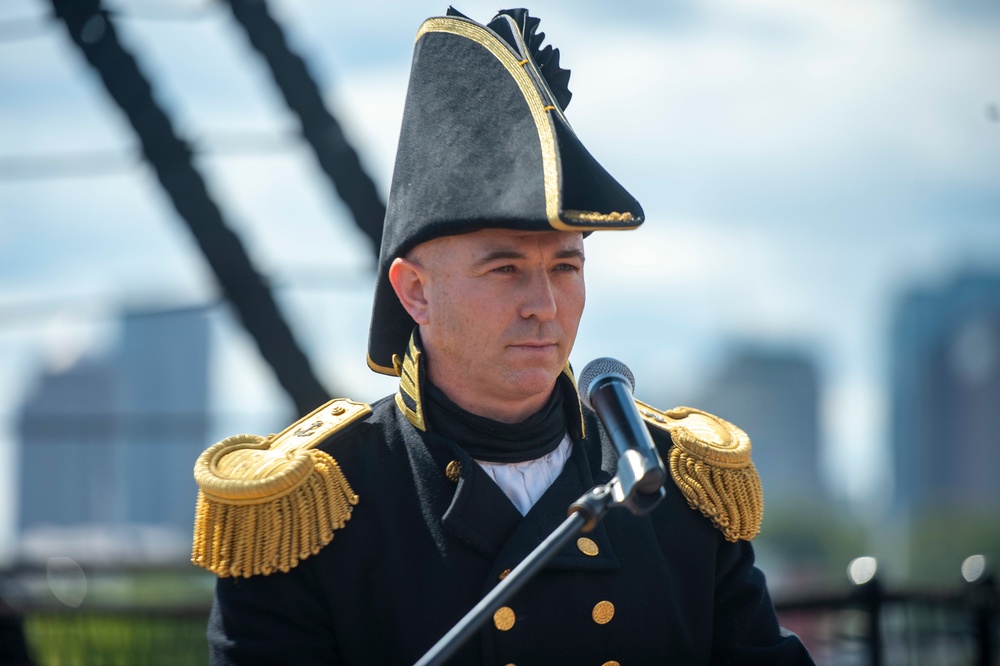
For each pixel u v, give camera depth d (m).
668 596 7.30
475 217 6.91
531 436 7.38
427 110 7.27
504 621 6.93
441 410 7.36
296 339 16.91
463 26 7.25
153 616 15.42
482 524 7.10
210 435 18.55
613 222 6.78
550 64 7.49
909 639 15.46
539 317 7.02
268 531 7.02
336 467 7.33
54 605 15.49
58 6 16.45
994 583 15.55
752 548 7.91
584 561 7.06
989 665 15.30
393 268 7.34
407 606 7.03
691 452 7.74
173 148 16.58
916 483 175.25
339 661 7.11
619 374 6.87
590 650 7.04
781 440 177.25
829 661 15.65
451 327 7.12
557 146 6.75
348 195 16.52
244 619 7.04
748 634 7.60
